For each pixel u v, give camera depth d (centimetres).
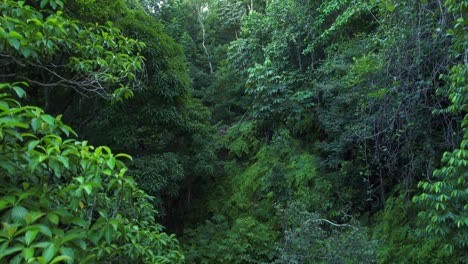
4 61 267
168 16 1584
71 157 177
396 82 464
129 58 348
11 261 132
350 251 386
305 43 926
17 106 189
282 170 779
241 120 1119
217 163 933
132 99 656
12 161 168
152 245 248
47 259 132
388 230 570
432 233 346
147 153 752
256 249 648
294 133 881
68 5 510
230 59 1097
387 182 636
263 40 1029
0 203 146
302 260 401
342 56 780
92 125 660
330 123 707
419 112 488
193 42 1530
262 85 866
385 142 548
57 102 573
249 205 799
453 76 330
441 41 437
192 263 662
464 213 309
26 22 250
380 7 578
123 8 619
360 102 587
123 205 265
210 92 1259
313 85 835
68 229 175
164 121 696
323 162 722
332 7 812
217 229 763
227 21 1592
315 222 437
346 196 662
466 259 347
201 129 885
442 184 316
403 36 484
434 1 456
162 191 723
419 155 512
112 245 199
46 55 298
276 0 973
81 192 168
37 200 169
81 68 318
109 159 183
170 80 675
